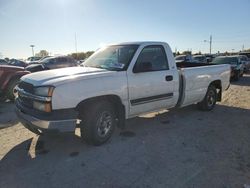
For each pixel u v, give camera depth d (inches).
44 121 145.8
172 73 211.9
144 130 205.6
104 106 168.4
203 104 265.4
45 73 171.2
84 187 122.6
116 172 136.7
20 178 131.0
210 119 239.5
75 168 141.3
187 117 246.2
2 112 276.1
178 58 1025.5
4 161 150.3
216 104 312.2
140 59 189.3
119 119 184.2
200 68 250.4
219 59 682.8
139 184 124.7
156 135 193.6
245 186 121.9
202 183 125.1
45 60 683.4
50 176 132.8
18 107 169.5
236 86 496.1
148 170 138.7
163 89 204.8
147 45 196.5
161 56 207.6
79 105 157.6
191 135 194.1
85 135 165.5
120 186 123.0
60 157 155.3
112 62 190.4
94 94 159.6
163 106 210.8
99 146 171.0
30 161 150.3
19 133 200.4
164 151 163.6
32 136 192.9
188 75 231.1
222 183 124.9
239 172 135.7
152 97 197.2
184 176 132.0
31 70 564.4
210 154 159.2
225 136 191.8
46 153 161.3
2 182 127.3
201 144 175.8
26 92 160.9
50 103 146.3
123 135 192.9
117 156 156.2
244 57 869.8
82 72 167.9
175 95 217.8
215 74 270.7
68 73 166.1
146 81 189.8
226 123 226.4
